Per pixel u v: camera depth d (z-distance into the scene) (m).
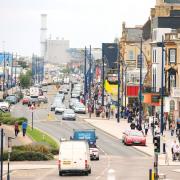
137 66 180.00
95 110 157.75
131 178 57.44
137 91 155.25
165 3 169.12
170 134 107.50
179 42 133.25
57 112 150.38
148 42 174.00
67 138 97.00
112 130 116.50
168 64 133.75
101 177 58.38
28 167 66.62
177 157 73.75
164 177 51.22
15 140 85.06
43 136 92.31
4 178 57.47
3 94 198.12
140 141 93.00
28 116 140.38
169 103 130.38
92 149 74.50
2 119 104.94
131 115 132.50
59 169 59.38
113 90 162.12
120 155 81.06
